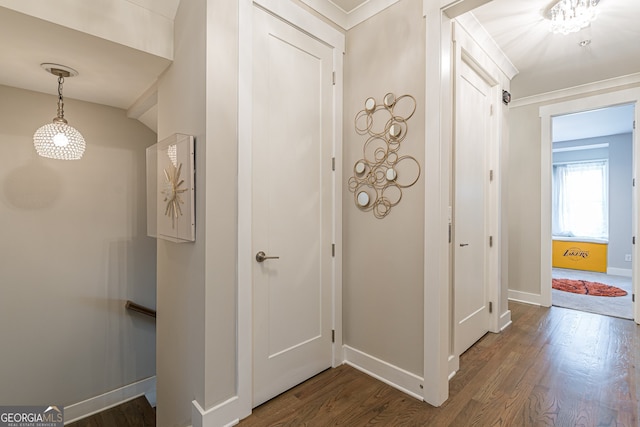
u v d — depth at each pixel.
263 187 1.89
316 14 2.17
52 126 2.05
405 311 2.02
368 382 2.12
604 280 5.30
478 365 2.33
